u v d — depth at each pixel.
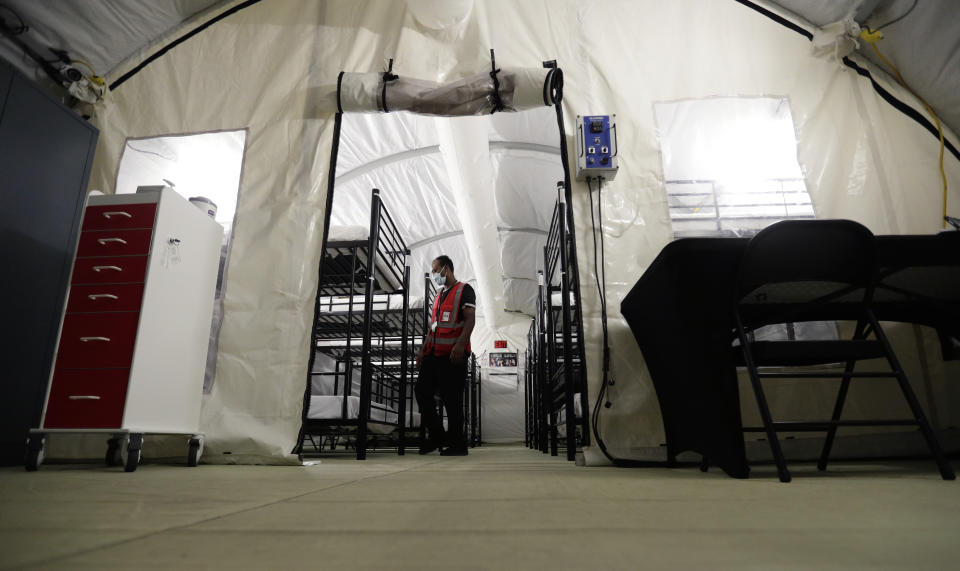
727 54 2.80
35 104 2.32
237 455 2.28
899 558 0.44
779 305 1.76
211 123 2.82
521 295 9.28
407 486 1.16
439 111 2.69
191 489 1.12
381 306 5.09
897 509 0.77
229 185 2.83
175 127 2.82
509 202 6.77
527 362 7.80
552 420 3.75
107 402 1.85
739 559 0.45
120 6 2.74
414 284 8.41
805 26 2.81
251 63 2.91
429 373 3.71
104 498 0.94
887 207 2.55
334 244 3.63
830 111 2.71
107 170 2.77
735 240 1.54
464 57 2.82
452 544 0.52
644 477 1.44
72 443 2.37
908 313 2.13
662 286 1.78
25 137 2.26
